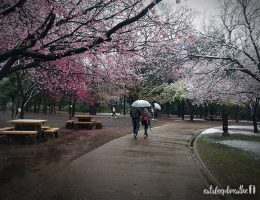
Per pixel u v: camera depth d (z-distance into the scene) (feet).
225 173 30.12
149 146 45.70
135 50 28.68
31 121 50.83
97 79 43.01
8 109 175.01
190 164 33.30
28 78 76.02
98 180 25.39
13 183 24.56
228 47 47.88
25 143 47.91
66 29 28.32
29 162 33.09
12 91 110.63
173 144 49.24
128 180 25.63
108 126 87.20
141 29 28.40
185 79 53.21
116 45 27.50
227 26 50.08
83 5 28.19
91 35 26.48
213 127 98.68
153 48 30.58
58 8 22.58
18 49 23.71
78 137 57.82
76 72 38.68
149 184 24.67
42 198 20.67
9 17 28.50
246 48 50.14
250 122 142.82
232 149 48.73
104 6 25.39
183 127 90.27
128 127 84.84
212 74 49.65
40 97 158.81
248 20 49.49
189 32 37.04
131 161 33.55
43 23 25.09
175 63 45.42
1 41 31.89
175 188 23.86
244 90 55.06
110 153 38.42
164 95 139.95
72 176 26.63
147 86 136.36
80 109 187.62
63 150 41.75
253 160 39.09
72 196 21.16
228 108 173.37
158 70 49.11
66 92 73.00
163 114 200.34
